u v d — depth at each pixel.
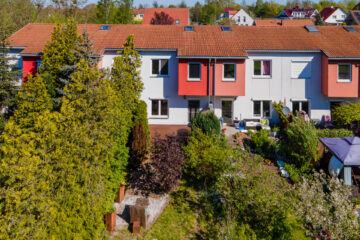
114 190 12.27
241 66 23.58
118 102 14.02
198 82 23.80
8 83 20.86
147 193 14.02
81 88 10.77
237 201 11.40
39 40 25.53
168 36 26.12
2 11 40.00
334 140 15.81
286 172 15.88
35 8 44.38
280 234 10.51
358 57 22.42
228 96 24.78
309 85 24.59
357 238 9.33
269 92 24.83
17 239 6.35
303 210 10.40
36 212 7.19
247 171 11.69
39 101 17.67
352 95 23.27
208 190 14.23
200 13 99.00
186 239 11.00
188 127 23.72
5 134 7.46
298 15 97.06
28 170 6.88
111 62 24.55
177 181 14.34
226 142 17.28
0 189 6.45
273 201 10.83
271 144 18.92
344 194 10.41
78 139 9.16
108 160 10.83
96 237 9.24
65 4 42.06
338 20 95.62
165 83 24.84
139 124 15.40
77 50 21.19
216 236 10.62
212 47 24.14
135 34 26.31
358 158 13.81
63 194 8.33
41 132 8.38
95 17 58.06
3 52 22.34
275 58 24.47
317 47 24.00
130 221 11.52
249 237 10.30
